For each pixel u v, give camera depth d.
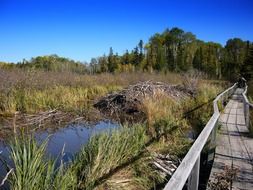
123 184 4.54
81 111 11.50
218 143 6.68
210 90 17.56
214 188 4.11
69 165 4.73
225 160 5.42
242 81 37.62
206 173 5.50
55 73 17.69
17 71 13.45
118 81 21.78
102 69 57.25
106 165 4.72
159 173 5.14
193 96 15.45
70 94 13.80
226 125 9.08
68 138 7.92
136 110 11.80
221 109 12.22
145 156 5.53
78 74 21.28
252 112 9.79
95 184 4.34
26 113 10.42
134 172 4.96
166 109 10.30
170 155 6.33
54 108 11.45
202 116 10.35
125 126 6.63
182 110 11.31
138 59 64.06
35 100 11.45
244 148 6.30
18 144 4.01
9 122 8.91
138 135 6.18
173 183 2.18
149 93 13.77
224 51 82.38
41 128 8.93
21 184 3.49
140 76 24.34
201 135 3.79
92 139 5.61
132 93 13.62
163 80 23.97
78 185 4.22
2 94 10.98
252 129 7.80
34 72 13.70
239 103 16.28
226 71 65.88
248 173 4.73
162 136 7.27
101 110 12.48
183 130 8.84
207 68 62.81
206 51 72.62
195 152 3.05
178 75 27.55
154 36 83.25
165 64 60.12
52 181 3.85
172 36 78.81
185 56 66.12
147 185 4.77
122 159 5.12
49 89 14.09
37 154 3.88
